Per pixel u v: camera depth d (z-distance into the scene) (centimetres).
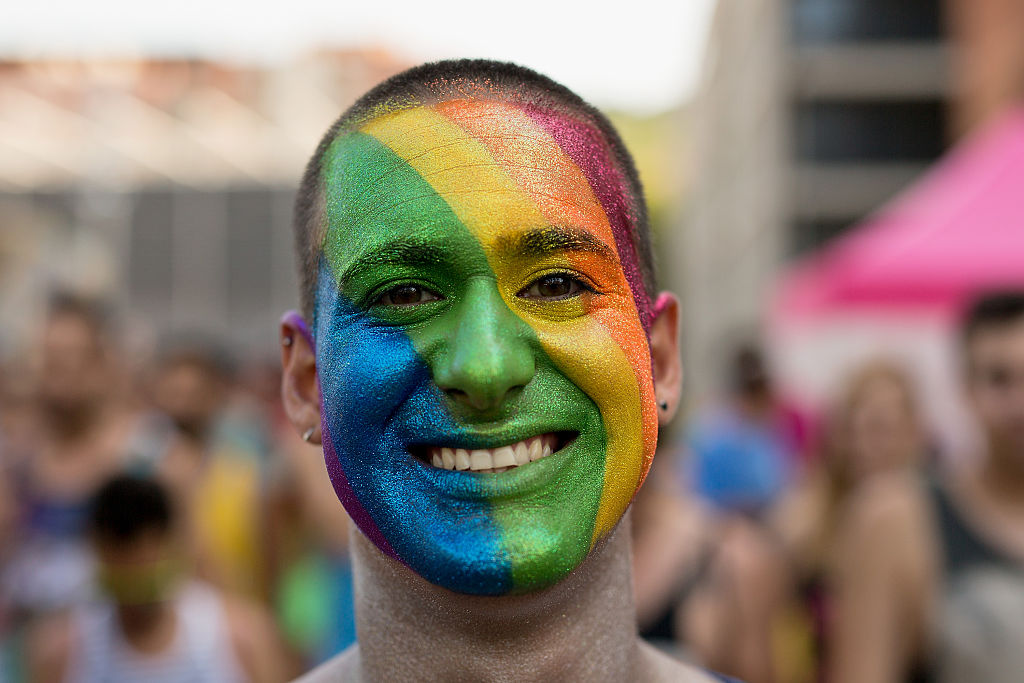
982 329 224
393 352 108
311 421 132
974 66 1136
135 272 1802
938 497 224
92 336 329
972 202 491
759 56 2038
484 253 108
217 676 263
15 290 1140
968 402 238
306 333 129
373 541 111
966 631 212
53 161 2373
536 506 106
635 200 130
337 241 115
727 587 283
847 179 1817
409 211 109
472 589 103
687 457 513
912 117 1820
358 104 127
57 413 327
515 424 106
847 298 534
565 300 111
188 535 314
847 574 234
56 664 259
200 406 423
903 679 222
